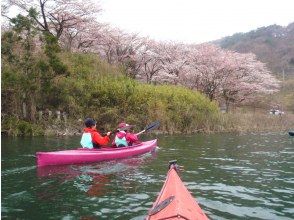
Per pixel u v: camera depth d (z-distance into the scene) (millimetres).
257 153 12609
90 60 24359
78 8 26203
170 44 35406
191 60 34844
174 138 17781
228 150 13312
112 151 10500
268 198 6520
